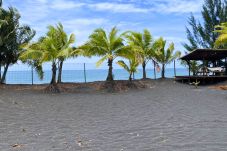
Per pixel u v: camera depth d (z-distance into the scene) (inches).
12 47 1034.1
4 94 779.4
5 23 977.5
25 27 1041.5
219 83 1073.5
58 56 842.2
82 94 783.7
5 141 313.4
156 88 933.2
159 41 1275.8
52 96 740.0
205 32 1656.0
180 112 487.8
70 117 457.1
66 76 1341.0
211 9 1637.6
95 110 524.7
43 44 853.2
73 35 903.7
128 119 434.9
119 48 895.1
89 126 388.8
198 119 422.0
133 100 653.9
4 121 425.7
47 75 1424.7
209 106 546.0
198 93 773.3
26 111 516.1
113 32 902.4
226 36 999.6
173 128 366.3
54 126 390.0
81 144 299.0
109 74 896.3
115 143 300.8
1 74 1111.6
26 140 317.1
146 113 485.7
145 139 314.7
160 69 1306.6
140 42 1251.2
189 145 287.4
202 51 1141.1
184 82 1161.4
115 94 779.4
